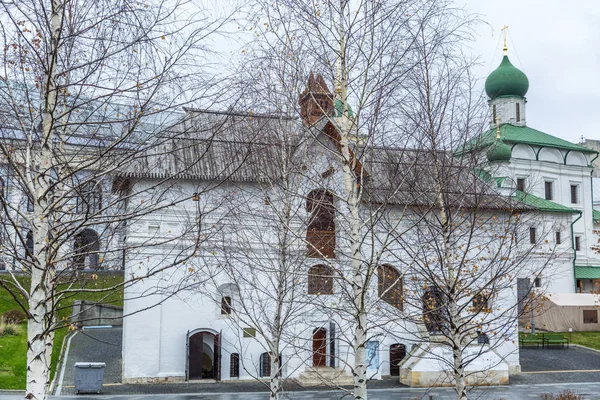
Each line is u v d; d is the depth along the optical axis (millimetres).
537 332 45594
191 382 28719
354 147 13477
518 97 59031
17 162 8781
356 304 12633
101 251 9438
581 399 24734
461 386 14055
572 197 58875
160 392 26516
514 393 28156
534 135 58062
